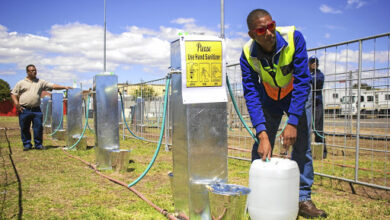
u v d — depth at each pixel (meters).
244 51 2.94
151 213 3.12
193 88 2.62
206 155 2.69
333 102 5.52
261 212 2.44
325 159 6.29
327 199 3.63
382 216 3.04
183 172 2.78
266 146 2.61
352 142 8.69
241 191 2.36
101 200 3.56
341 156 6.71
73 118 7.67
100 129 5.29
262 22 2.47
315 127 6.20
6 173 4.92
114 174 4.89
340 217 2.96
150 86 9.55
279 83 2.84
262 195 2.42
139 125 10.66
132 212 3.17
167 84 3.17
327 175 4.49
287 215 2.42
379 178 4.58
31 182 4.35
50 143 8.98
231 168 5.31
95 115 5.43
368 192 3.95
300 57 2.66
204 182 2.67
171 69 2.87
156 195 3.75
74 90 7.72
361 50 4.05
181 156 2.79
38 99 7.54
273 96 3.00
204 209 2.68
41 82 7.58
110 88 5.35
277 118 3.11
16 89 7.40
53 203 3.45
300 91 2.65
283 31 2.69
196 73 2.63
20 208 3.26
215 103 2.71
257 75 3.00
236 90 5.97
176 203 2.95
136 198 3.65
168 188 4.06
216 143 2.72
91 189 4.04
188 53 2.62
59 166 5.53
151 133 9.49
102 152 5.26
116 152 5.06
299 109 2.64
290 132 2.63
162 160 6.21
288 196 2.41
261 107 2.90
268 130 3.12
